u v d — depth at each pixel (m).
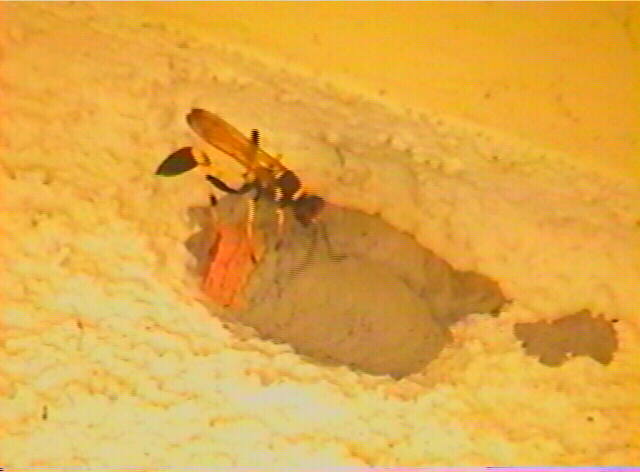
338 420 0.21
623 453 0.22
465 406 0.21
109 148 0.22
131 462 0.19
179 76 0.23
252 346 0.21
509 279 0.23
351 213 0.21
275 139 0.23
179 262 0.21
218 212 0.21
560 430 0.22
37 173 0.21
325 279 0.20
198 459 0.20
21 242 0.21
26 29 0.23
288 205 0.20
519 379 0.22
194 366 0.20
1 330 0.20
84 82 0.23
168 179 0.22
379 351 0.21
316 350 0.21
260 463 0.20
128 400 0.20
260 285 0.20
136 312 0.21
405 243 0.21
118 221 0.21
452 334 0.22
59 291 0.20
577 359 0.22
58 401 0.19
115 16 0.23
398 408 0.21
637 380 0.23
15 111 0.22
